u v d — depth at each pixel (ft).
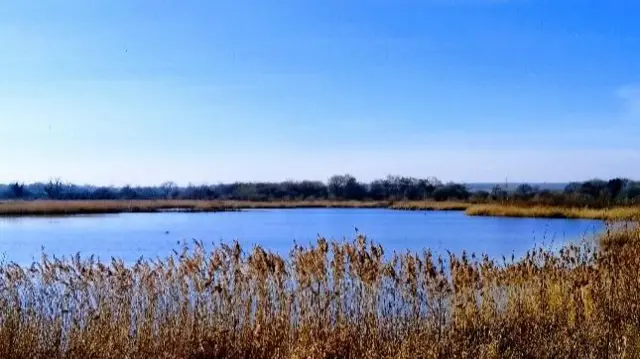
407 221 212.43
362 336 32.63
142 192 495.00
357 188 444.55
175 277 36.76
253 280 36.11
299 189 468.34
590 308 34.45
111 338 31.37
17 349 30.91
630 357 28.60
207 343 31.55
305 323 33.42
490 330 32.55
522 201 237.04
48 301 36.45
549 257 42.37
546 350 30.37
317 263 36.09
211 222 222.69
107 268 37.29
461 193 382.63
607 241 48.34
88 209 311.06
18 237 150.20
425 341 31.09
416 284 36.06
